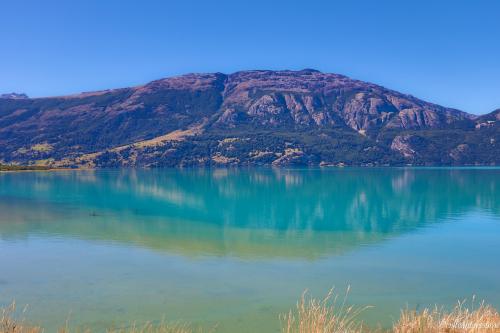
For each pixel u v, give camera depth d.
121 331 19.33
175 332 19.33
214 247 37.31
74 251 35.41
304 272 29.28
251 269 29.94
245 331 19.70
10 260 32.25
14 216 55.91
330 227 48.72
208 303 23.25
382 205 71.50
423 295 24.73
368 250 36.16
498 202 74.81
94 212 60.88
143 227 48.09
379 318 21.11
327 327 13.16
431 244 38.66
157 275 28.34
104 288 25.62
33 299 23.67
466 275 28.70
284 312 22.06
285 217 57.25
